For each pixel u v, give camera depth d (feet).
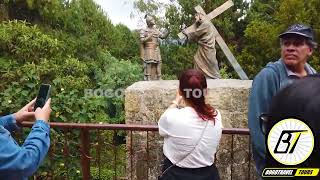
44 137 5.87
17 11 46.85
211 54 23.09
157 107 18.12
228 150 17.47
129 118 18.51
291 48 6.23
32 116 7.03
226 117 17.81
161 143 17.83
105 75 41.47
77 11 55.62
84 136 11.47
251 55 67.46
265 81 6.21
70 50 49.01
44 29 48.52
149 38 33.30
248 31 65.21
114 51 65.16
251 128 5.98
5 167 5.22
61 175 15.67
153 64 33.78
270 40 62.34
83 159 11.53
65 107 17.81
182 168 7.97
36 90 18.01
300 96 2.14
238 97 17.76
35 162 5.51
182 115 7.93
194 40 23.53
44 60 30.25
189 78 7.97
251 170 17.29
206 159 8.05
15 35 33.83
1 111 17.57
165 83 19.65
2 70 23.70
